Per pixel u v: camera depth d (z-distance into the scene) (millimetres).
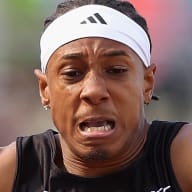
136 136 6059
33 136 6672
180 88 26125
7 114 25719
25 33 29547
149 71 6277
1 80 28094
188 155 6121
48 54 6023
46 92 6309
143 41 6160
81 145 5770
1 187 6445
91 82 5684
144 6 27078
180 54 26578
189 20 26891
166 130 6363
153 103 25500
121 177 6016
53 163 6195
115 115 5719
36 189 6270
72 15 6039
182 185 6082
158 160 6121
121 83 5781
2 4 29578
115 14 6047
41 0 29594
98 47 5781
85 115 5668
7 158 6543
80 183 6035
